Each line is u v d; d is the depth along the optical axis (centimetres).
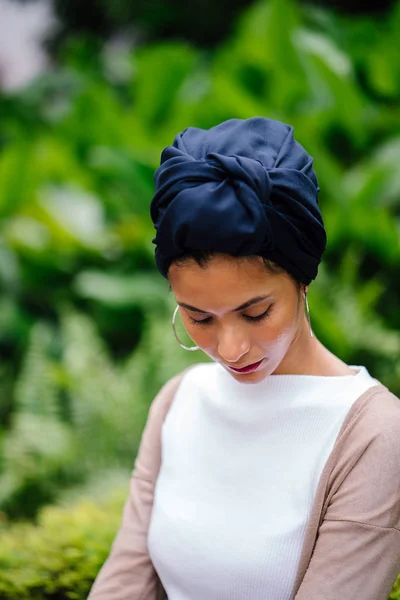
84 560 146
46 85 502
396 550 89
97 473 264
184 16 602
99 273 348
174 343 285
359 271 341
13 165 369
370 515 89
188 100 411
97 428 274
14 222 375
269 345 90
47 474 266
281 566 95
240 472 100
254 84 417
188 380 113
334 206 323
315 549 93
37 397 279
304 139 320
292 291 90
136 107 441
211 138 90
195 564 101
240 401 102
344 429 95
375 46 409
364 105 369
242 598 98
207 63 489
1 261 366
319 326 287
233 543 98
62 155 389
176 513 104
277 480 98
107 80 533
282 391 100
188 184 85
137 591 111
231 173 83
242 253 83
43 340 298
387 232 315
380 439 91
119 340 352
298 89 391
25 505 264
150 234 348
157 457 115
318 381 99
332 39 418
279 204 85
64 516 163
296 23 388
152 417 117
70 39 683
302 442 97
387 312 329
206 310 88
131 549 112
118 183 371
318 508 93
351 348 296
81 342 302
